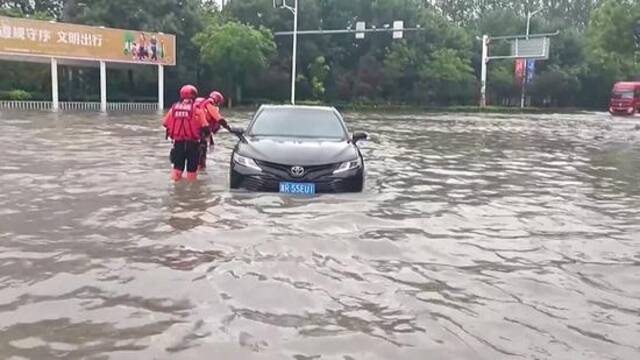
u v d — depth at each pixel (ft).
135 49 128.16
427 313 13.38
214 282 15.03
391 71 209.26
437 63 217.36
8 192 27.02
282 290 14.58
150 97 163.53
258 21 195.11
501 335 12.26
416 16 220.23
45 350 11.16
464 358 11.17
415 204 26.08
